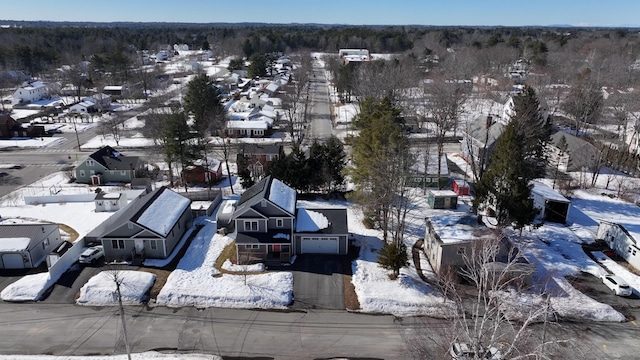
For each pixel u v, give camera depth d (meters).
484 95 93.75
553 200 42.03
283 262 34.28
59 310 28.47
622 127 73.38
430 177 50.06
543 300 28.03
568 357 24.33
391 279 32.22
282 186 39.78
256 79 133.38
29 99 105.31
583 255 36.31
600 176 55.12
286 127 81.75
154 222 35.09
